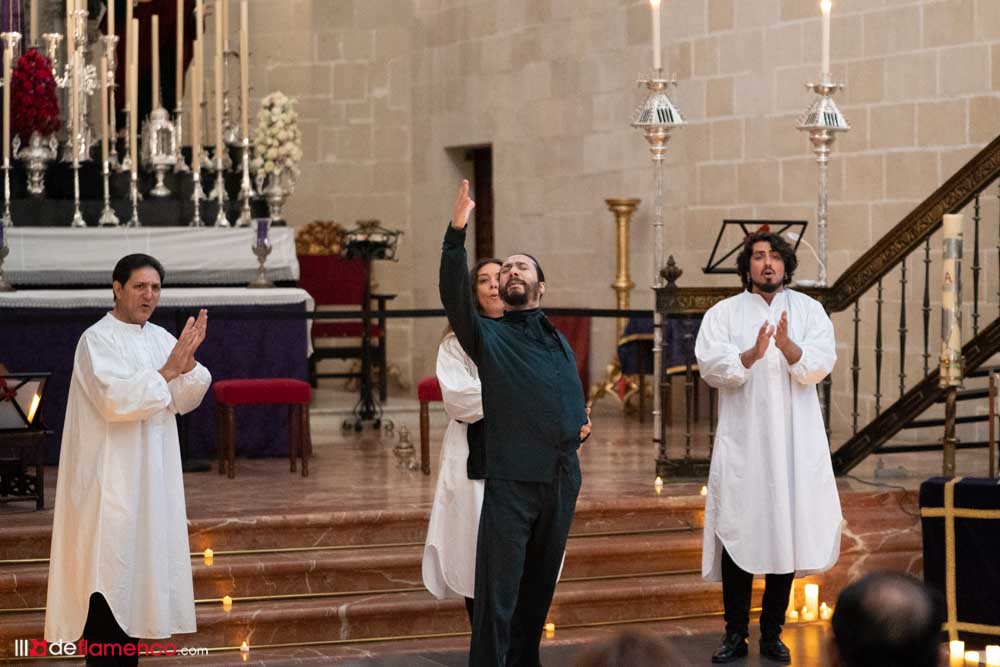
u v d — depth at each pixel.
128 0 13.14
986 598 8.11
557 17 15.87
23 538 8.23
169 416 6.91
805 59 13.49
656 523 9.17
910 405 9.84
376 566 8.38
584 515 9.04
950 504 8.20
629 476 10.31
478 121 16.88
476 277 7.34
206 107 15.38
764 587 8.48
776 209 13.80
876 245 9.82
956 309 8.92
